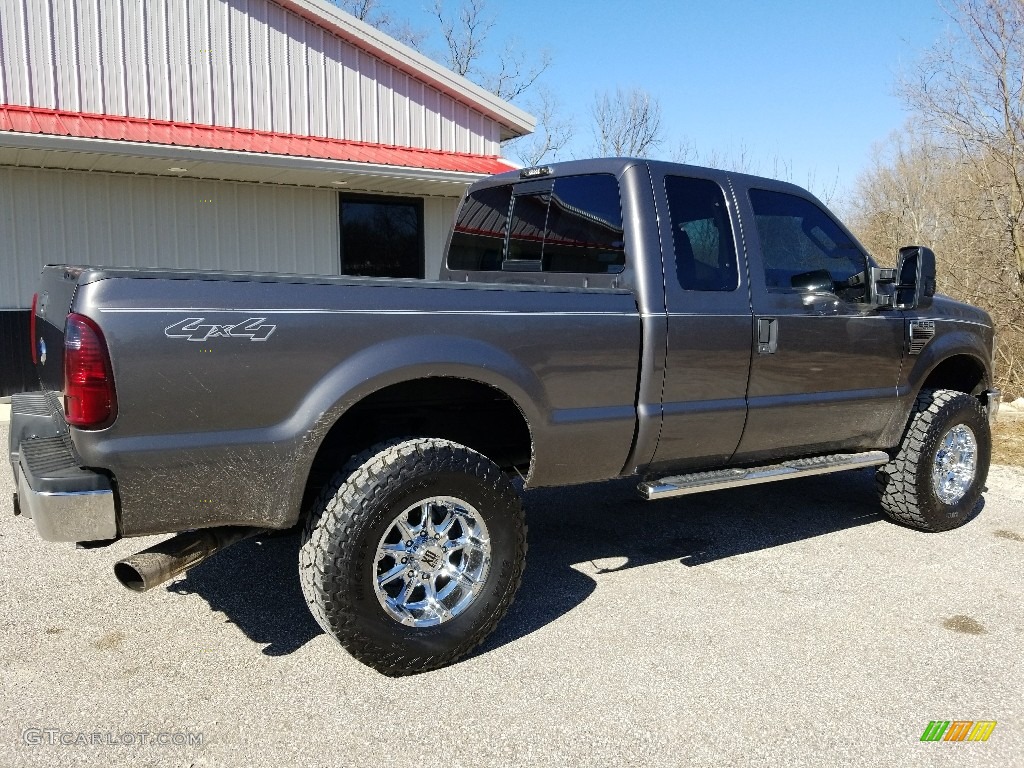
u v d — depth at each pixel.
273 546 4.58
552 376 3.38
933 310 4.85
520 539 3.28
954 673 3.17
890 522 5.18
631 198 3.72
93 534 2.59
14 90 9.32
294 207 11.12
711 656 3.29
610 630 3.53
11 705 2.85
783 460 4.42
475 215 4.82
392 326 3.00
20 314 9.49
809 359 4.20
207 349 2.67
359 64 11.48
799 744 2.67
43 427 3.13
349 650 2.93
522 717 2.81
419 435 3.77
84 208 9.77
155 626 3.52
